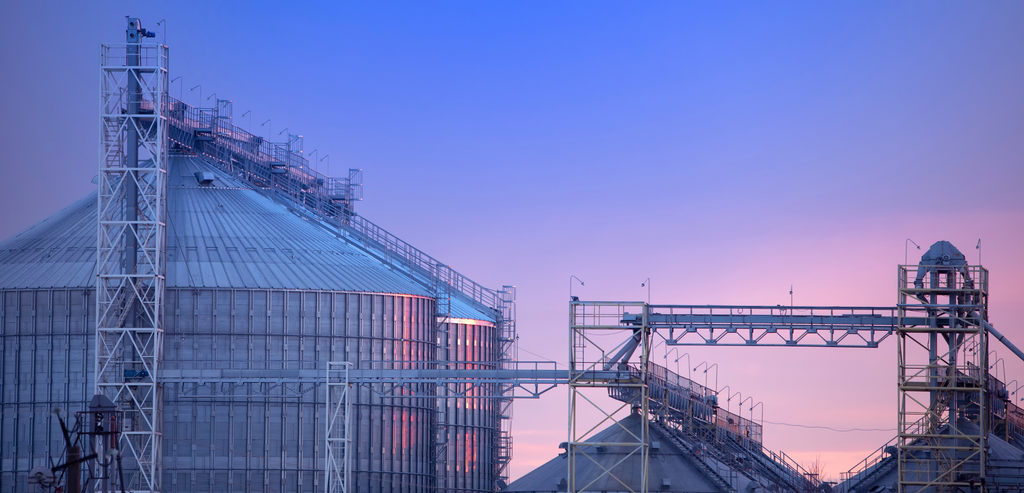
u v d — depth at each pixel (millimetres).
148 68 136500
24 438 138500
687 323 125125
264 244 150125
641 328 124125
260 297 143125
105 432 104750
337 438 135125
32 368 139375
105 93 136625
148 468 132625
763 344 125375
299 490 142250
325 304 145500
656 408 133500
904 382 123125
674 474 126562
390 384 147750
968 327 122250
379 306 148375
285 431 142625
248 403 141875
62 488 104562
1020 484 120312
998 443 128875
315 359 144250
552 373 127375
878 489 130125
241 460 140875
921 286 124438
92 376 138500
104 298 133625
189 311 141250
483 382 128625
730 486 126250
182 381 131500
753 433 145125
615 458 128375
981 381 121562
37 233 150125
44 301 140000
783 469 139125
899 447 122500
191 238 148125
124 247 140500
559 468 132375
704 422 136125
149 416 132750
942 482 120062
